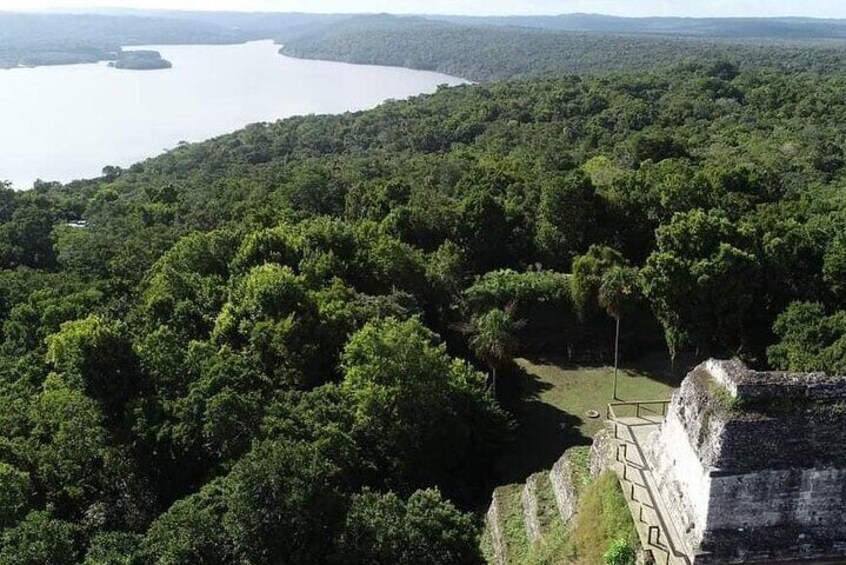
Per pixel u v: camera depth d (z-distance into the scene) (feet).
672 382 147.54
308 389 121.80
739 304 143.13
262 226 180.45
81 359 109.81
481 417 120.57
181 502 84.12
